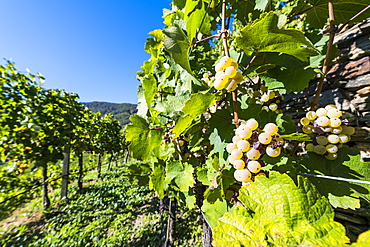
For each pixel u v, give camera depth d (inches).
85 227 165.3
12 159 146.4
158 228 158.7
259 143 30.7
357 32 69.5
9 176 144.3
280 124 43.4
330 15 37.6
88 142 305.4
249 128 31.5
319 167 38.5
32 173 172.7
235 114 35.0
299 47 31.3
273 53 45.8
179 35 38.4
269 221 22.3
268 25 28.3
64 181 223.8
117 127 524.1
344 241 18.9
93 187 286.8
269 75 47.9
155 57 71.2
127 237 149.6
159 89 72.7
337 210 64.6
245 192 25.6
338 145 38.1
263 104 48.8
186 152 72.8
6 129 142.6
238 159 32.3
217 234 22.1
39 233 159.9
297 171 38.3
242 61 50.2
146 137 57.8
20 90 157.2
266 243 19.9
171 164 65.4
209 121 46.0
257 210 23.7
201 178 56.7
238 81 33.5
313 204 23.1
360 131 66.0
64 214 193.3
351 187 33.9
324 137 37.8
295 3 77.8
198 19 48.6
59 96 212.8
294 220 21.8
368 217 57.7
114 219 180.5
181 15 64.7
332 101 75.6
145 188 266.7
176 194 74.5
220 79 32.1
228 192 46.8
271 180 25.4
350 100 70.9
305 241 19.7
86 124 289.1
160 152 71.5
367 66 65.9
